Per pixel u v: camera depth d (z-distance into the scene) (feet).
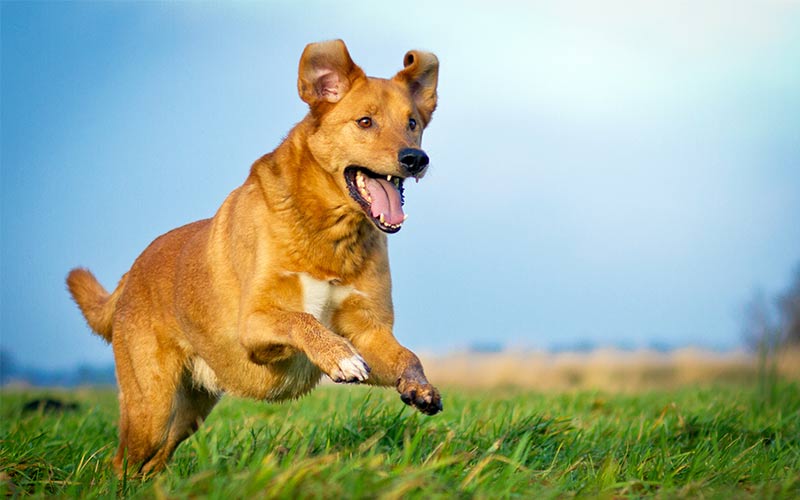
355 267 18.06
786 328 39.93
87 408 32.19
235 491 11.69
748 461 16.88
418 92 20.02
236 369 18.90
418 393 16.62
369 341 18.16
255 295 17.52
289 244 17.67
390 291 18.70
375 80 18.71
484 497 12.73
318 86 18.53
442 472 14.10
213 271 18.74
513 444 18.61
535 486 14.21
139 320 20.20
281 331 16.83
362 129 17.88
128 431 20.03
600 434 20.59
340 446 18.54
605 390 37.78
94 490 15.08
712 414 23.11
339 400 29.76
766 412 25.66
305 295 17.75
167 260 20.11
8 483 15.34
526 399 30.17
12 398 37.81
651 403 28.89
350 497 11.57
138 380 20.02
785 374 32.24
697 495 14.14
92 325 22.15
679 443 19.60
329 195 17.70
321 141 17.85
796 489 14.34
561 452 18.33
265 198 17.95
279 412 27.53
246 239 18.03
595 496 13.56
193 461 18.04
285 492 11.51
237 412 27.66
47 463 17.52
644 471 16.15
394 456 16.37
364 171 18.33
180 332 19.72
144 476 17.88
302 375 18.79
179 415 20.51
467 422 21.16
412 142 18.16
